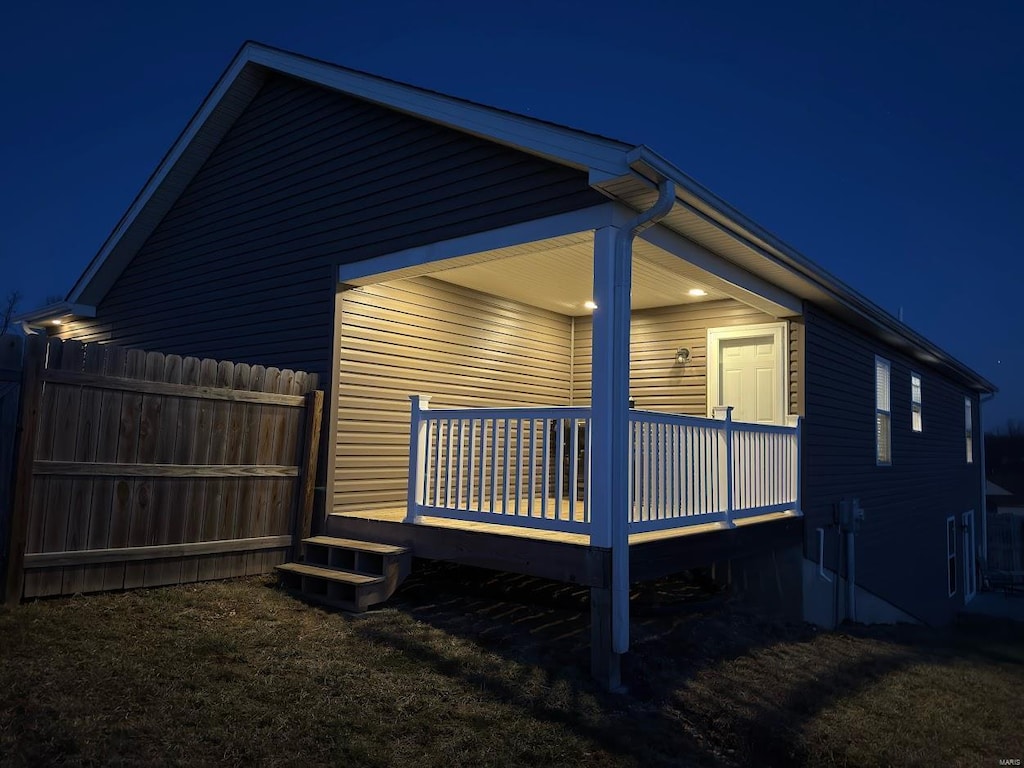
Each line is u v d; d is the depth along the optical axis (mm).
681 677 5367
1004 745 5242
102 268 10352
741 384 9008
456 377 8414
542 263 7363
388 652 4910
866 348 10703
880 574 10812
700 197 5410
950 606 15609
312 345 7426
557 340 10055
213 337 8789
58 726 3381
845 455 9609
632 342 9938
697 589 8094
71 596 5270
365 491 7359
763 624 7461
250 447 6512
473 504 7770
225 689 4062
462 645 5148
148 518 5762
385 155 7098
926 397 14164
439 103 6348
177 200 9656
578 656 5207
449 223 6457
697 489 6258
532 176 5895
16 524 4973
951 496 16281
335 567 6305
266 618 5363
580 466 9742
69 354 5312
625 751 3990
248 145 8695
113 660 4215
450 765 3629
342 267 7309
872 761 4457
